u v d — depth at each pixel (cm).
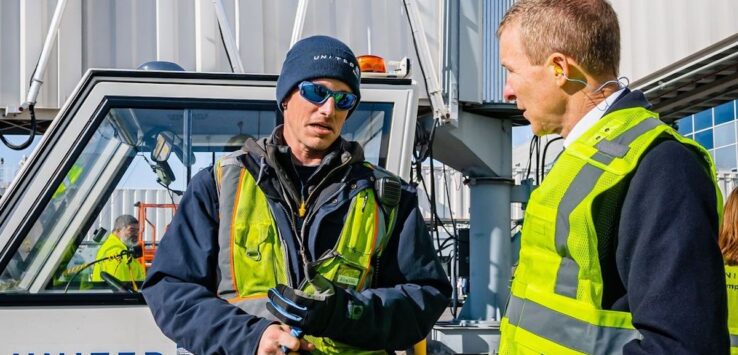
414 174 438
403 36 439
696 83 582
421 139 436
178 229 205
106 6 418
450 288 216
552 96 165
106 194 319
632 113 157
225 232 202
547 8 163
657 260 139
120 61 417
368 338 191
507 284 551
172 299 194
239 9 417
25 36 411
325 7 430
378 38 435
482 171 543
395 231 212
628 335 146
